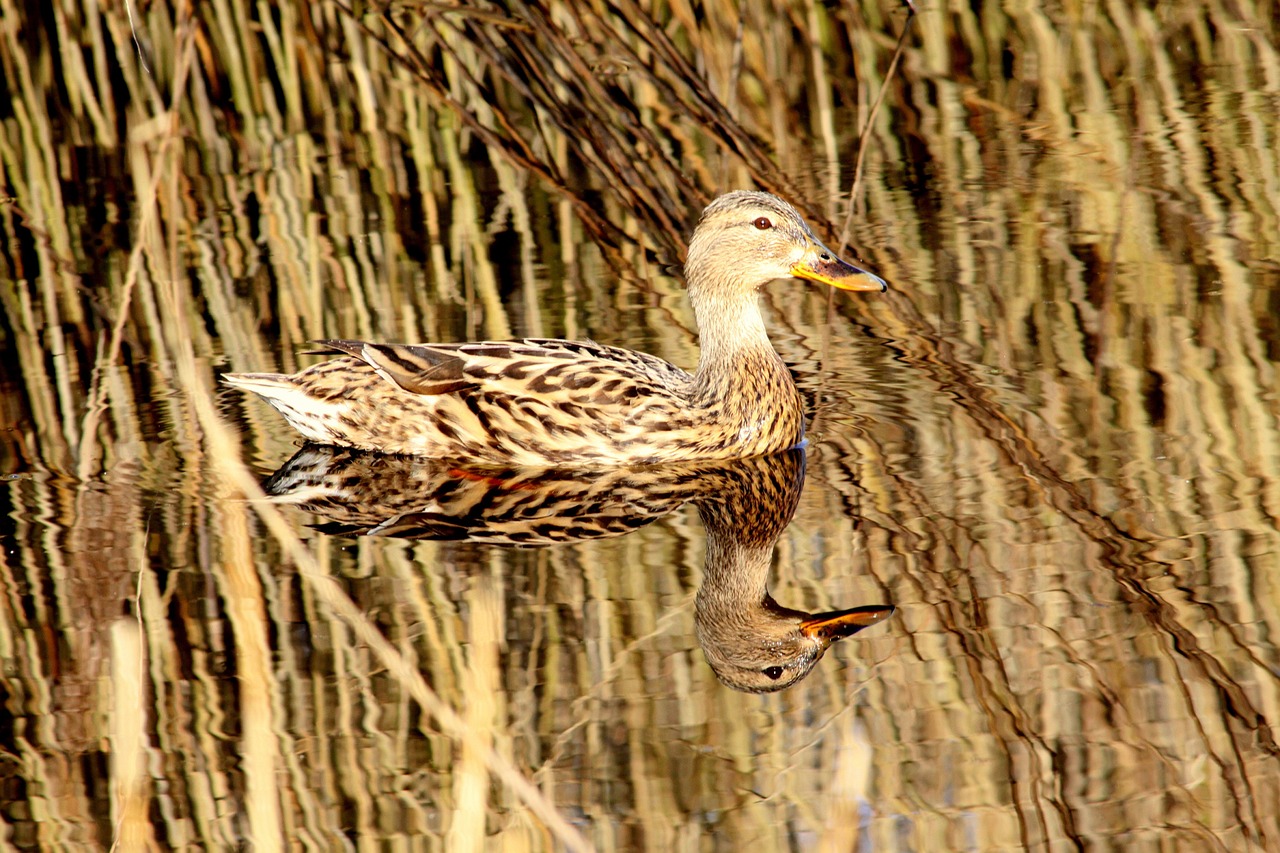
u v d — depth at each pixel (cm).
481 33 1641
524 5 1620
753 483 1188
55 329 1454
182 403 1298
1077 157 1725
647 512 1130
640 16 1642
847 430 1209
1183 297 1370
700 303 1278
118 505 1107
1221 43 1944
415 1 1647
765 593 965
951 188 1673
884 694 843
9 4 1970
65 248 1675
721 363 1258
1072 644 875
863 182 1706
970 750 794
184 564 1016
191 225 1728
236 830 762
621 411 1237
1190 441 1123
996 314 1378
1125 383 1228
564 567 1020
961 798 758
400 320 1454
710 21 1767
